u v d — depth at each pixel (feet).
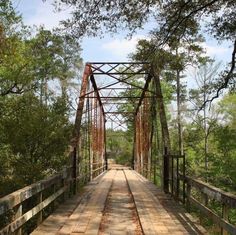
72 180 43.24
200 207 25.55
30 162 41.45
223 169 51.55
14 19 64.08
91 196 42.32
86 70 69.77
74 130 46.16
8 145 42.70
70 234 23.63
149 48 42.70
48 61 83.97
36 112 42.65
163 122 53.93
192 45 44.14
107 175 91.91
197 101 113.29
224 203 19.35
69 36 37.32
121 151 255.91
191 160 88.28
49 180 28.25
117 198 41.83
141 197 41.52
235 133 51.65
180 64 44.55
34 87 73.00
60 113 44.98
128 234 24.32
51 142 42.55
